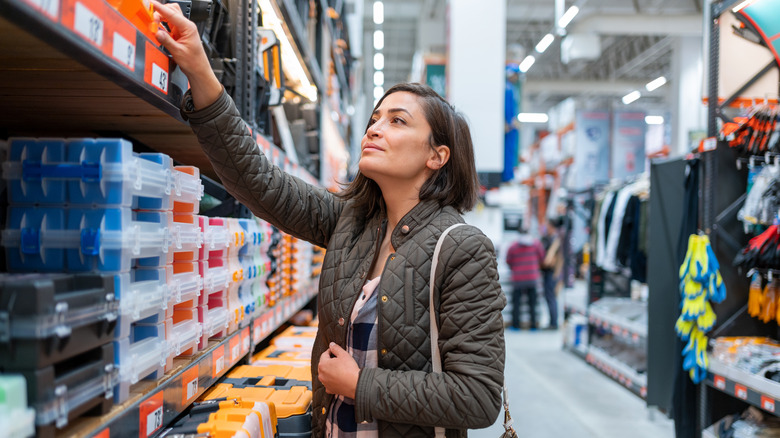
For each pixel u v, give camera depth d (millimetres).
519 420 4008
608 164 11336
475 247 1071
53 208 824
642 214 5223
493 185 6898
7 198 852
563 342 6824
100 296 774
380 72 18125
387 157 1167
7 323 639
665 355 3816
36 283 646
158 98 956
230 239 1417
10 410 597
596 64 19000
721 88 3016
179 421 1118
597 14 11250
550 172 14562
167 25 1004
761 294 2828
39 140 823
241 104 1636
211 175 1883
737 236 2949
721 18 3037
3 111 1086
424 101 1210
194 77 1046
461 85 6867
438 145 1203
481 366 1000
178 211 1145
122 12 823
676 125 12289
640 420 4027
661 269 3811
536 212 16125
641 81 17297
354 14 7543
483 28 6867
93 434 754
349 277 1195
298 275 2633
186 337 1141
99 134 1321
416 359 1073
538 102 24547
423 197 1200
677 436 3002
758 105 2822
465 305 1037
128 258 853
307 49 2871
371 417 1016
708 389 2941
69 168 810
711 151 2955
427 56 9250
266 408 1208
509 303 8555
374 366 1106
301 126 3273
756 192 2738
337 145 5359
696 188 3121
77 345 725
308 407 1454
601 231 5762
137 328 992
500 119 6867
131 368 878
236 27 1601
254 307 1720
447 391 983
